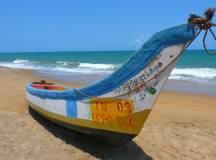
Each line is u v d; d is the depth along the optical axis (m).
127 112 4.80
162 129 7.08
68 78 19.20
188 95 12.79
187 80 18.36
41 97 6.88
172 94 13.07
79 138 6.12
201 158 5.56
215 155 5.71
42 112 6.92
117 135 5.03
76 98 5.49
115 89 4.88
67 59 58.03
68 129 6.27
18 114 7.72
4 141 5.87
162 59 4.49
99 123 5.13
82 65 35.97
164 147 5.97
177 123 7.71
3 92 10.92
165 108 9.63
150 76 4.59
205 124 7.73
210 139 6.52
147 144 6.07
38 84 9.29
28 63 43.03
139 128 4.76
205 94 13.07
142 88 4.66
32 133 6.34
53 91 6.23
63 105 5.89
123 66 4.78
